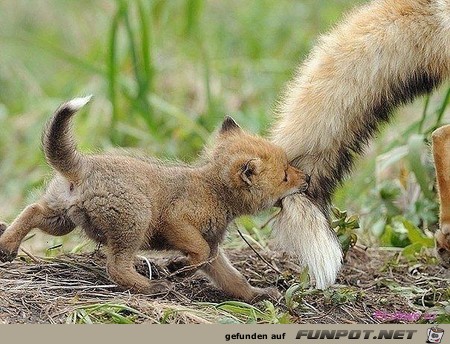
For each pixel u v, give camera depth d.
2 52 20.92
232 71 19.62
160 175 10.11
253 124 17.33
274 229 11.18
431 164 13.00
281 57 20.25
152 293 10.11
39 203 10.01
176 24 20.02
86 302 9.77
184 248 10.12
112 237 9.91
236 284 10.56
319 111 11.23
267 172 10.55
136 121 17.77
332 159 11.36
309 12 21.48
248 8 21.81
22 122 18.70
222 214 10.40
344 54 11.27
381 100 11.36
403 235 12.88
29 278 10.38
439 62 11.20
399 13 11.23
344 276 11.74
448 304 10.24
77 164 9.78
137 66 17.19
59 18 22.45
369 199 13.77
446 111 14.69
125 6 16.98
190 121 17.41
